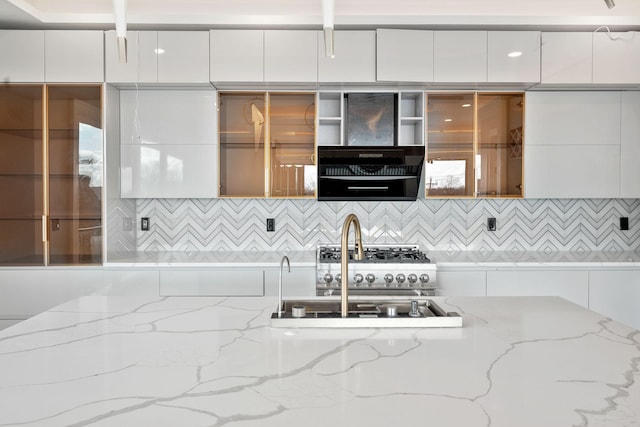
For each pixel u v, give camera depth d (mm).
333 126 3736
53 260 3303
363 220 3865
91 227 3293
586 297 3312
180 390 1035
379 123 3557
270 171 3551
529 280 3307
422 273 3164
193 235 3859
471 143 3525
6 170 3285
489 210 3887
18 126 3279
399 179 3578
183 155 3488
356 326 1553
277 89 3494
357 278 3146
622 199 3896
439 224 3877
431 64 3316
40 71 3258
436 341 1397
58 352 1292
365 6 3473
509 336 1450
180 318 1666
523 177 3525
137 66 3291
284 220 3867
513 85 3400
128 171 3484
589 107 3523
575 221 3893
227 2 3428
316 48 3311
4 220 3291
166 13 3340
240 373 1137
